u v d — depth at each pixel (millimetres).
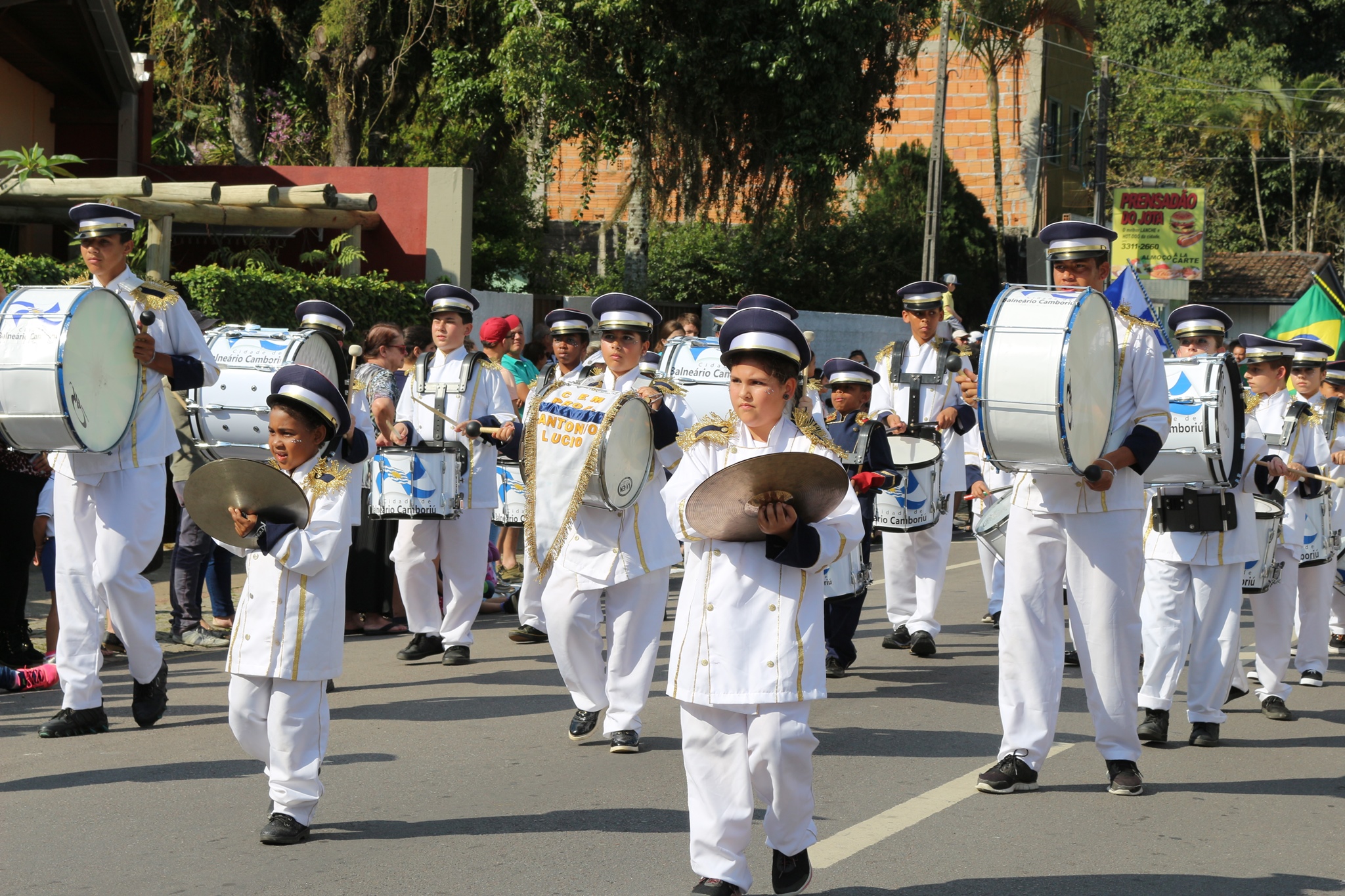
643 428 6949
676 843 5422
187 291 14008
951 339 10117
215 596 10031
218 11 21484
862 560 8930
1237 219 53812
